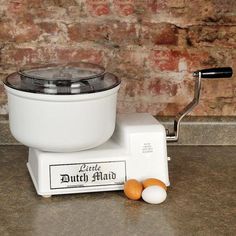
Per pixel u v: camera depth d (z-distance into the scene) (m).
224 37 1.58
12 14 1.54
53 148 1.26
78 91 1.21
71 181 1.29
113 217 1.23
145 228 1.18
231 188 1.38
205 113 1.63
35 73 1.28
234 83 1.62
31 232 1.16
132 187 1.28
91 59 1.59
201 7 1.56
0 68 1.58
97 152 1.31
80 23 1.55
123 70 1.60
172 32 1.57
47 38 1.56
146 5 1.55
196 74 1.37
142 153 1.32
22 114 1.24
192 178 1.43
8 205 1.27
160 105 1.63
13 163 1.49
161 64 1.60
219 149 1.62
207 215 1.24
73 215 1.23
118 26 1.56
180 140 1.63
